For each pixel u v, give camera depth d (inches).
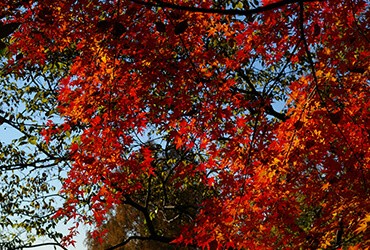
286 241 121.1
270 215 123.7
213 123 122.6
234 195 123.5
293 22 116.9
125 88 122.0
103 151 120.6
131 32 113.9
